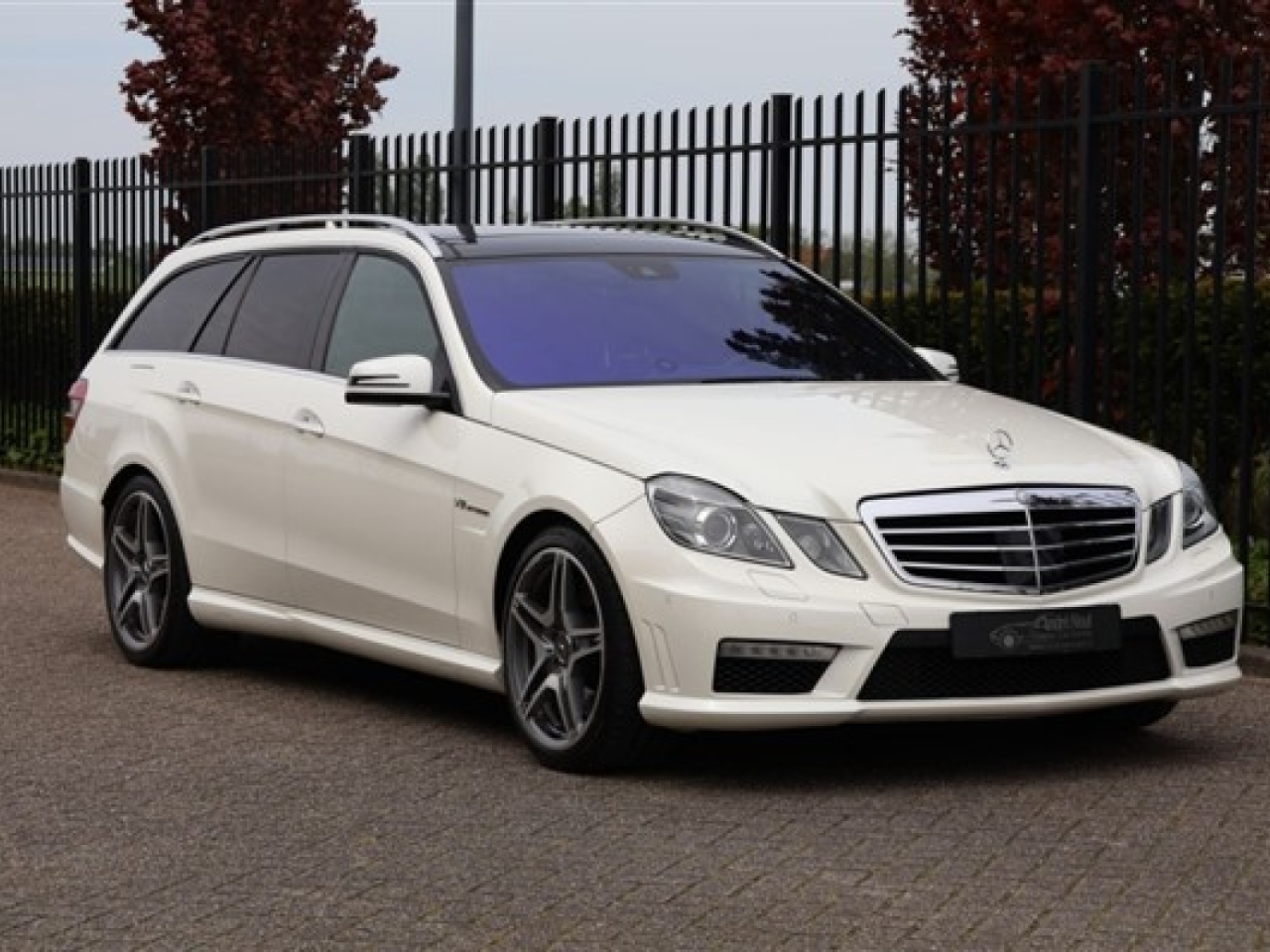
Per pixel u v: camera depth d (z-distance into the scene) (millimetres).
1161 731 8273
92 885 6246
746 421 7613
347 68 26312
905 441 7492
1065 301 10703
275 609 9031
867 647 7047
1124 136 13742
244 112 25562
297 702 8938
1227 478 13320
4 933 5797
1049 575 7262
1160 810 6992
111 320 18219
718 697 7102
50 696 9141
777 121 11820
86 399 10227
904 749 7918
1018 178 10789
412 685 9305
